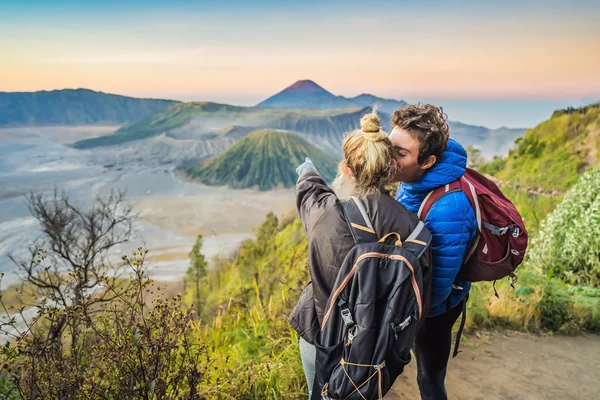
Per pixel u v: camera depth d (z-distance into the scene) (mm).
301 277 3994
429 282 1774
